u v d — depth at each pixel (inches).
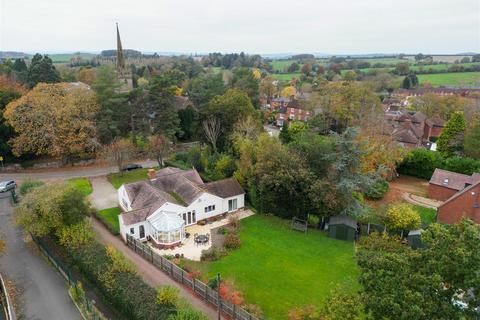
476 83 6840.6
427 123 3796.8
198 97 4023.1
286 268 1454.2
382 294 732.0
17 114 2394.2
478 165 2378.2
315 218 1843.0
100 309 1222.3
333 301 825.5
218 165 2311.8
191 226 1817.2
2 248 1381.6
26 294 1307.8
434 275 665.6
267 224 1867.6
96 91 2768.2
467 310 654.5
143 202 1791.3
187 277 1312.7
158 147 2640.3
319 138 2032.5
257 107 4817.9
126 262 1300.4
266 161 1923.0
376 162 2288.4
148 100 2933.1
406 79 7042.3
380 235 1678.2
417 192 2373.3
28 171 2608.3
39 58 4025.6
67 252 1510.8
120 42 4101.9
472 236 668.1
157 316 1022.4
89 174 2561.5
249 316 1080.2
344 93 3941.9
